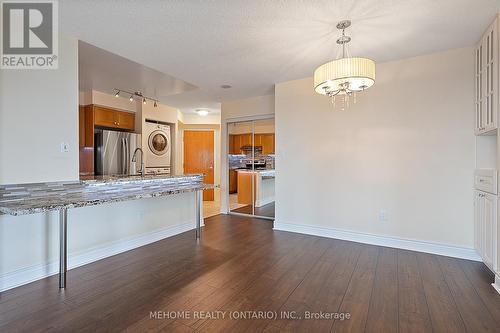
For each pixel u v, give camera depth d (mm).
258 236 3857
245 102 5270
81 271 2615
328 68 2225
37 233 2436
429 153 3098
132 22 2359
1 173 2178
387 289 2258
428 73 3086
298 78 3941
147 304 2020
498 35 2236
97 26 2422
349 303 2039
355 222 3578
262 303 2039
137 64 3420
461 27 2451
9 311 1912
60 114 2537
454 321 1812
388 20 2322
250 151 5301
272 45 2826
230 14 2229
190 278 2469
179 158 7457
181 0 2023
